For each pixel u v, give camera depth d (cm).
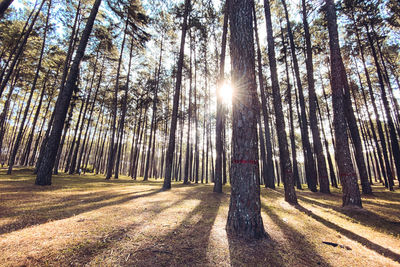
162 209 577
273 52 952
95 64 2502
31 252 274
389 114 1509
